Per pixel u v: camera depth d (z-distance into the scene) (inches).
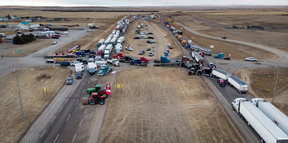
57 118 1569.9
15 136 1350.9
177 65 3088.1
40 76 2490.2
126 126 1466.5
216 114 1637.6
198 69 2817.4
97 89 1855.3
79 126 1464.1
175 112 1672.0
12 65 2957.7
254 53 3816.4
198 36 5590.6
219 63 3193.9
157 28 7116.1
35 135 1362.0
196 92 2086.6
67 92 2055.9
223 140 1310.3
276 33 5895.7
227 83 2326.5
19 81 2337.6
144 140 1310.3
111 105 1788.9
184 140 1312.7
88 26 7377.0
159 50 4143.7
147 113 1654.8
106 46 3954.2
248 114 1424.7
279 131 1148.5
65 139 1318.9
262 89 2218.3
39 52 3740.2
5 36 5128.0
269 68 2925.7
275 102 1898.4
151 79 2455.7
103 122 1518.2
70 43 4574.3
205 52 3727.9
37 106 1760.6
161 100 1894.7
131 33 6067.9
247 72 2758.4
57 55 3427.7
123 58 3358.8
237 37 5369.1
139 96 1977.1
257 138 1327.5
